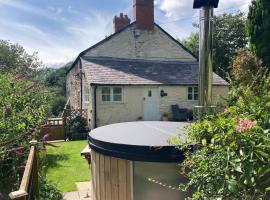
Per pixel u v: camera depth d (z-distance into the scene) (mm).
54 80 27938
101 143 3238
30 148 3062
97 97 12484
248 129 1722
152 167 2912
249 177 1645
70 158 6910
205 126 2080
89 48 14664
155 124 4656
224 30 25547
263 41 12438
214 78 15352
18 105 3988
